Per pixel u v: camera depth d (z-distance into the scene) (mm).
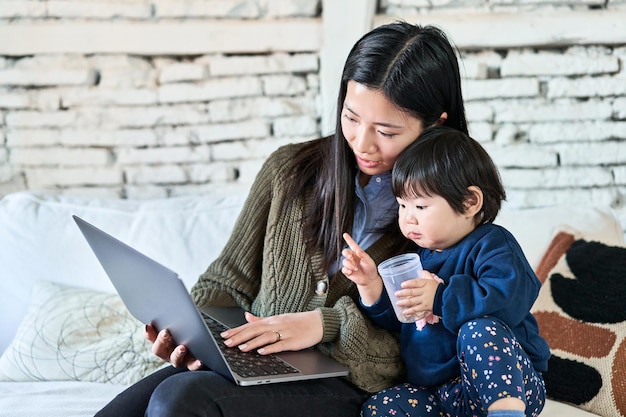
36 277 2119
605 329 1834
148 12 2287
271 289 1621
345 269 1479
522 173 2367
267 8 2287
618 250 1963
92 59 2340
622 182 2371
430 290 1406
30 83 2334
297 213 1650
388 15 2275
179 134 2389
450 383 1440
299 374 1396
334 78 2297
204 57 2348
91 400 1795
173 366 1533
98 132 2377
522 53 2328
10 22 2295
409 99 1456
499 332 1347
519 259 1433
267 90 2361
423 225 1450
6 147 2395
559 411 1761
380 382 1511
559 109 2342
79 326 1977
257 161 2412
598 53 2320
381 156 1512
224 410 1320
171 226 2131
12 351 1965
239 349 1450
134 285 1448
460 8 2283
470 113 2355
